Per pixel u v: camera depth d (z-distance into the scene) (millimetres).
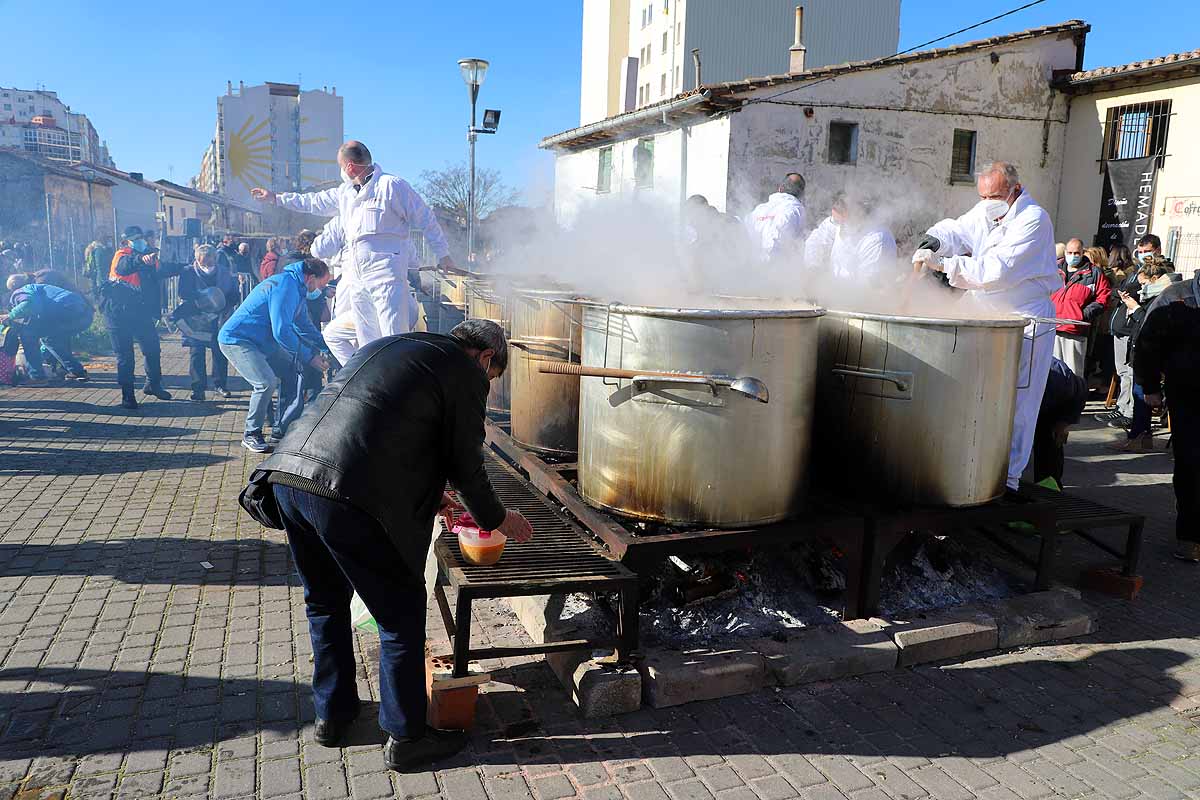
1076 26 15023
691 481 3207
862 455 3668
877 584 3547
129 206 35250
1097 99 14688
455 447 2574
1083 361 7617
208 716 2842
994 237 4441
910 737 2863
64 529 4703
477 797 2465
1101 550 4730
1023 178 15305
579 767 2635
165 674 3109
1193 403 4410
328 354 8648
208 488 5660
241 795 2432
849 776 2631
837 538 3441
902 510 3584
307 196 6070
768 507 3285
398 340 2641
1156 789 2598
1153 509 5574
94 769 2523
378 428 2438
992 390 3502
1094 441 7805
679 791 2525
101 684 3021
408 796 2459
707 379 3076
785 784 2576
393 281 5441
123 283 8547
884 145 14625
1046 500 4234
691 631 3385
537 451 4484
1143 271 8023
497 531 2959
